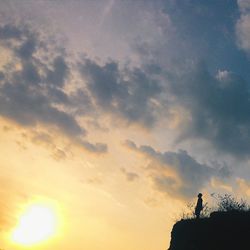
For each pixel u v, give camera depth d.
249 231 27.55
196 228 30.59
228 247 27.83
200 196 31.67
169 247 32.44
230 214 29.23
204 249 29.08
